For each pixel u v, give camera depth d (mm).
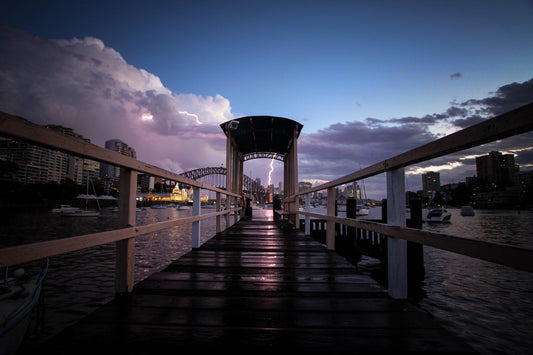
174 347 1455
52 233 22562
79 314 5266
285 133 9258
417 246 8398
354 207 11078
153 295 2248
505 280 7977
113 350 1411
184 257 3959
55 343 1471
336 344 1507
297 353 1420
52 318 5023
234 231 7297
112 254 12008
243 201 12742
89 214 44906
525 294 6648
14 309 2730
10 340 2367
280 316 1883
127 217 2182
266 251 4477
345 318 1855
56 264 10125
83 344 1463
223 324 1741
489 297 6469
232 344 1493
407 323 1779
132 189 2234
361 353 1420
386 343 1519
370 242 11422
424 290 7023
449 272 8914
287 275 2998
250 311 1967
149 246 14750
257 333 1626
